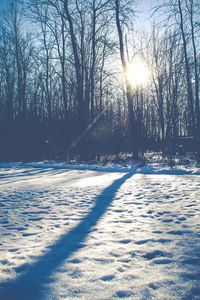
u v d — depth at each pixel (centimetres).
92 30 2786
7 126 3472
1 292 401
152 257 503
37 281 427
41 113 3641
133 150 2556
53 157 3177
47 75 3450
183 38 2262
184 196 1002
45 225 705
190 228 652
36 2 2777
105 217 766
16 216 798
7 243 586
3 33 3725
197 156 2305
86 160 2680
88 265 475
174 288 396
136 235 616
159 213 789
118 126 3148
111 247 550
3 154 3350
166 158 2497
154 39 3641
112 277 432
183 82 3262
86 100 3184
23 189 1278
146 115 4234
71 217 774
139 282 415
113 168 2019
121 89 3297
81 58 2981
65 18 2727
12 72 3900
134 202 939
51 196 1089
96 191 1173
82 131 2873
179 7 2136
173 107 3488
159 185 1264
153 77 3694
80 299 374
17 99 3838
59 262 489
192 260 483
